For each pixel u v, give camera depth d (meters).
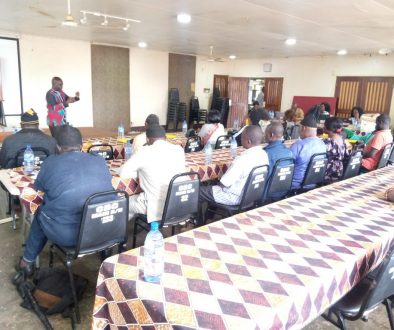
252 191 2.62
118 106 9.70
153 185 2.30
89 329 1.89
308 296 1.19
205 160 3.30
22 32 7.35
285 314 1.10
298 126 5.84
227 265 1.32
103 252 2.52
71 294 2.05
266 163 2.68
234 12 4.57
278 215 1.89
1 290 2.23
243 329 0.98
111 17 5.20
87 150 3.49
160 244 1.36
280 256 1.41
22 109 7.90
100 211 1.83
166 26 5.86
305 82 10.40
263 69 11.41
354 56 9.27
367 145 4.09
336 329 2.01
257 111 4.70
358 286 1.69
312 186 3.29
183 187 2.25
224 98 11.58
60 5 4.54
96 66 8.99
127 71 9.68
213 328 0.97
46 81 8.17
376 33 5.72
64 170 1.83
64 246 1.92
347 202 2.15
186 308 1.05
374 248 1.54
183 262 1.33
